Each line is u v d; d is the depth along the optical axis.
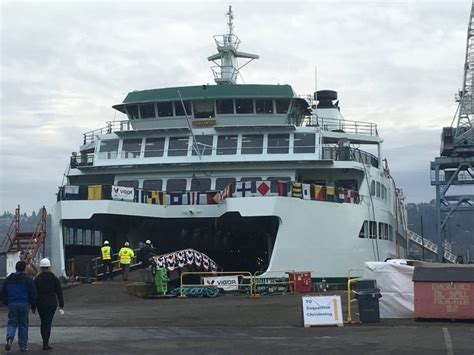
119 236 30.33
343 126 36.38
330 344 12.55
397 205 41.00
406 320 16.28
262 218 27.08
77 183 32.22
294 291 24.70
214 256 32.22
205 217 27.41
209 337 13.88
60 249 26.22
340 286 26.47
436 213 58.44
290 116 31.52
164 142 30.28
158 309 19.88
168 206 27.77
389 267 16.86
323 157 29.66
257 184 25.42
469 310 15.70
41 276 12.42
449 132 56.56
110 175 31.23
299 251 25.34
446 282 15.91
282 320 16.86
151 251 26.45
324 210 26.34
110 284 24.62
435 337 13.23
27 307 12.16
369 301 15.99
